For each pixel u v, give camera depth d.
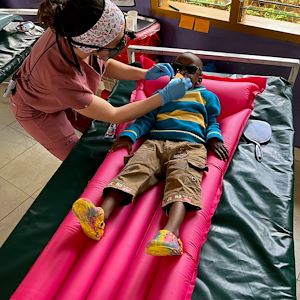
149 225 1.09
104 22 0.98
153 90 1.54
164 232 0.94
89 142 1.42
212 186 1.17
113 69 1.46
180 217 1.02
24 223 1.17
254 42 1.83
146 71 1.47
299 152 2.03
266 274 1.00
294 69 1.60
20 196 1.86
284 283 0.98
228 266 1.02
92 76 1.22
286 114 1.50
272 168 1.30
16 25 1.99
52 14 0.97
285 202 1.18
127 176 1.12
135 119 1.35
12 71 1.76
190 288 0.95
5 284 1.02
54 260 0.98
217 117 1.45
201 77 1.45
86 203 0.95
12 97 1.33
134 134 1.30
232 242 1.08
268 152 1.35
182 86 1.24
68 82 1.08
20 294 0.92
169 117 1.33
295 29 1.72
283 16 1.80
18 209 1.80
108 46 1.06
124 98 1.62
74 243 1.02
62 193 1.25
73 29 0.98
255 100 1.56
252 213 1.15
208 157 1.26
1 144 2.15
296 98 1.86
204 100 1.38
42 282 0.94
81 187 1.27
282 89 1.61
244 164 1.31
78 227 1.05
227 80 1.56
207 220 1.09
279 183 1.25
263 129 1.43
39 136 1.41
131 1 2.05
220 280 0.99
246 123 1.46
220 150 1.27
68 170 1.33
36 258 1.07
